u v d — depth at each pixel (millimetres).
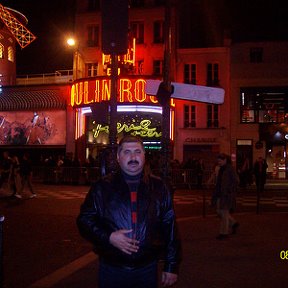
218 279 6445
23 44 40906
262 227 11352
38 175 28922
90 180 27031
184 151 33750
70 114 34406
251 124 33031
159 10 34344
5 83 40094
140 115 31641
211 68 34031
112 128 7395
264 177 23031
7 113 35969
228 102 33312
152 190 3645
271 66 33062
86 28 35406
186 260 7609
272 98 33031
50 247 8844
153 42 34438
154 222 3576
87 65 35406
